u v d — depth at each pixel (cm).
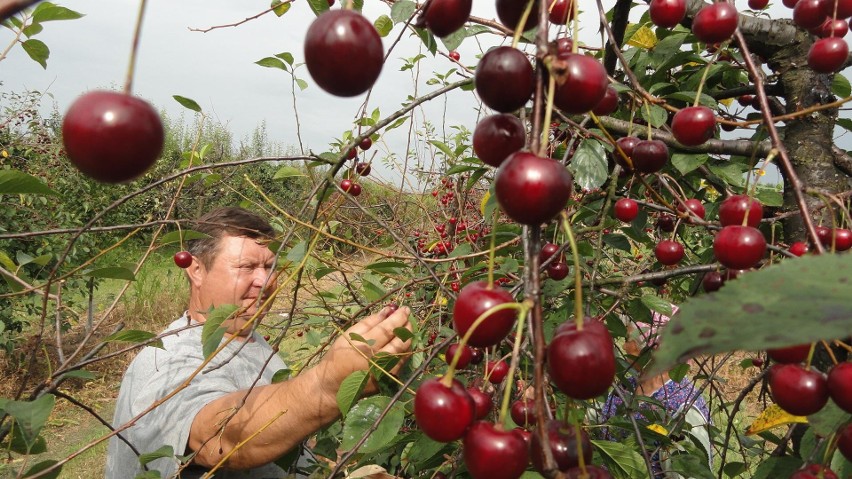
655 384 257
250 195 666
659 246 144
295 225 165
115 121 53
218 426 157
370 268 212
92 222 142
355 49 59
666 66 185
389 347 161
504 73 63
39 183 121
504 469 63
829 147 147
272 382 190
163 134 57
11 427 120
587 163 146
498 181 59
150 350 202
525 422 110
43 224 656
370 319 173
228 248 222
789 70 152
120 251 870
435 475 161
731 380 384
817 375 70
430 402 65
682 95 164
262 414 154
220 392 181
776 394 73
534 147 59
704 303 45
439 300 222
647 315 201
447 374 68
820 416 81
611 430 188
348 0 64
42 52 165
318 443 259
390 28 206
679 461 151
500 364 130
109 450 202
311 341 265
